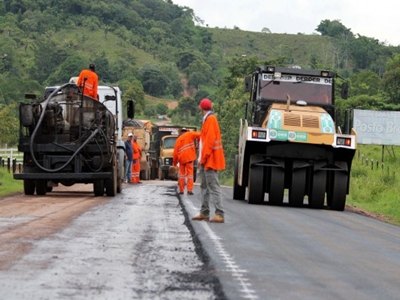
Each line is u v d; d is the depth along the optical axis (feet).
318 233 46.75
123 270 29.14
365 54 645.10
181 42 655.76
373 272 32.40
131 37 599.57
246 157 70.33
